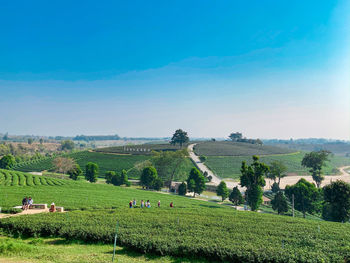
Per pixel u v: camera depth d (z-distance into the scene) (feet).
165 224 104.01
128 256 73.26
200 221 113.80
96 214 118.32
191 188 287.07
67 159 377.50
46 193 179.11
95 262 60.90
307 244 85.76
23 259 60.49
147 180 308.40
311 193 225.56
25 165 483.51
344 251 77.66
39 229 88.84
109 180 336.90
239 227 107.45
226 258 71.31
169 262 70.54
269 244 83.71
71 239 85.30
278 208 218.18
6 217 106.83
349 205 179.52
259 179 220.43
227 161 545.85
